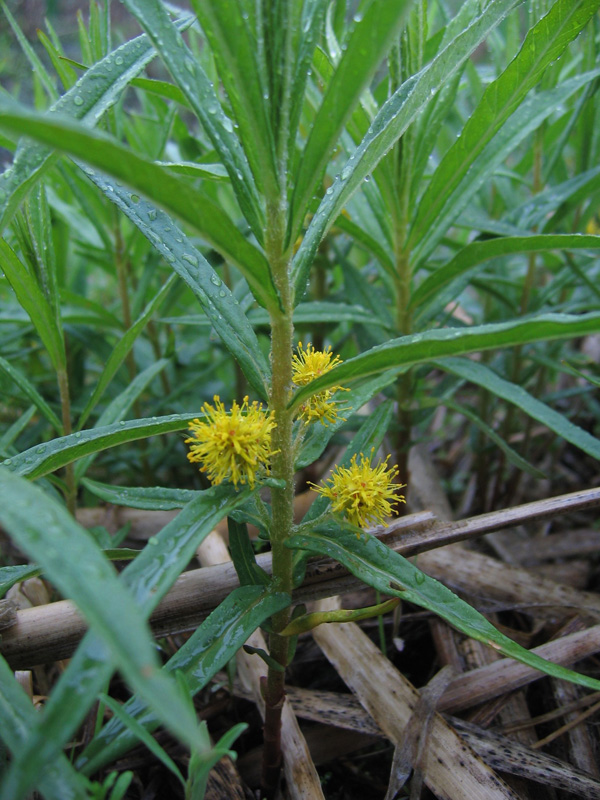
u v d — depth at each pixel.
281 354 0.11
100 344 0.24
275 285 0.10
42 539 0.07
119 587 0.07
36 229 0.15
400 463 0.22
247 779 0.16
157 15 0.10
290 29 0.09
